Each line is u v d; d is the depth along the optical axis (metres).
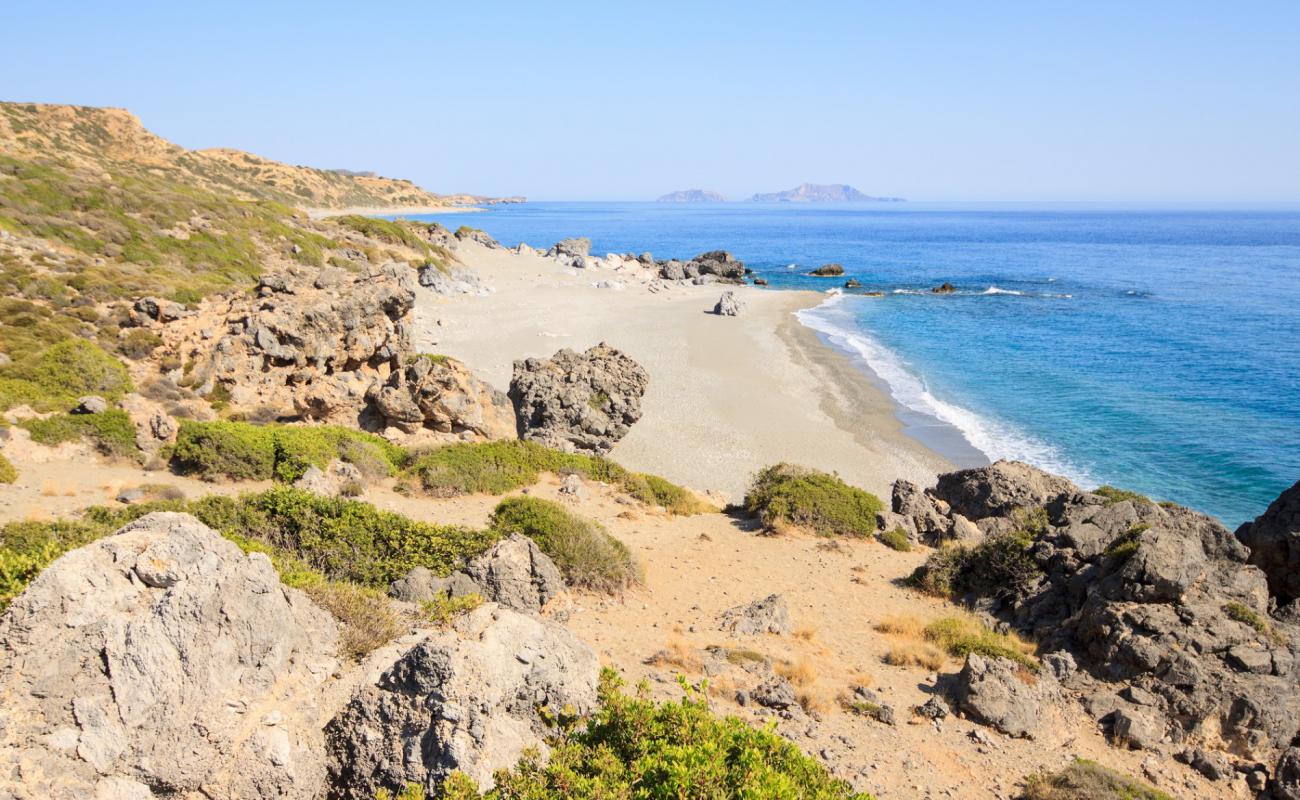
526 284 96.81
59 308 40.09
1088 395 55.75
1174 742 13.57
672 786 7.82
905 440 46.56
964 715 14.01
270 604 8.24
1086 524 19.56
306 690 8.32
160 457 23.83
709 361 63.56
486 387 38.09
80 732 6.91
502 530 18.89
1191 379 60.00
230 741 7.48
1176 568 15.87
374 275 40.19
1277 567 17.59
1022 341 75.06
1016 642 17.52
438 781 7.58
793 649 16.45
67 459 22.59
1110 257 172.75
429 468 25.95
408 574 15.26
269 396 34.31
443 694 7.86
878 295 107.38
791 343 72.25
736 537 25.48
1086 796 11.15
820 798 8.34
